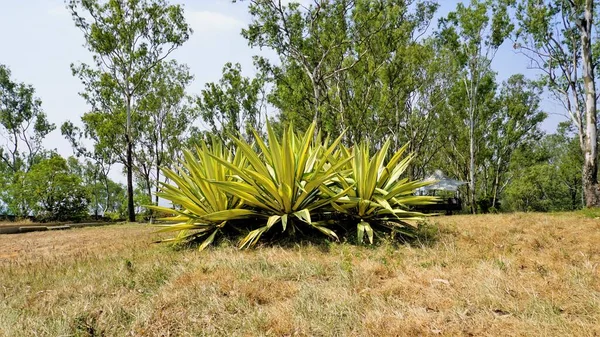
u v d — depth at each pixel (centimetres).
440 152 4044
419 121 2802
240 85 2652
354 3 1867
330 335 273
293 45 1766
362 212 689
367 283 377
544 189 3681
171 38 2248
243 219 714
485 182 4053
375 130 2441
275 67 2166
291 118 2247
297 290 368
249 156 642
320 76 2055
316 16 1767
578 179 3641
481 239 632
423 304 319
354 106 2295
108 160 3005
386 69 2070
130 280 429
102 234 1152
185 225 699
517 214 1143
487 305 309
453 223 858
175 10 2228
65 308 346
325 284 381
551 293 325
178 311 330
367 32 1962
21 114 3556
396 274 416
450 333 263
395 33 1956
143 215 2209
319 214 705
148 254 625
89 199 2125
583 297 313
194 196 710
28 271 520
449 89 2658
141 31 2214
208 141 2742
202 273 438
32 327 305
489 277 367
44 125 3700
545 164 3728
